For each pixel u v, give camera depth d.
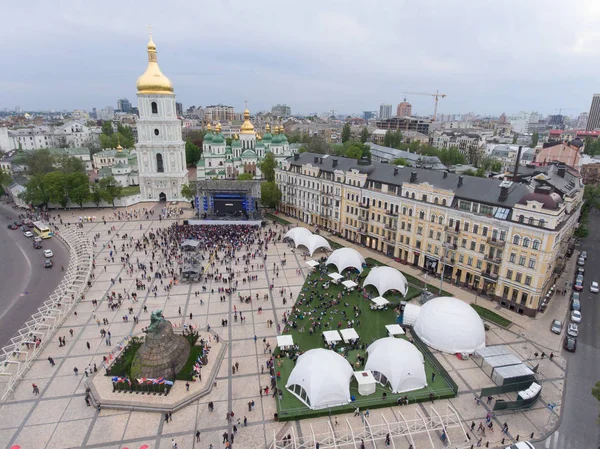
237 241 107.75
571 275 90.88
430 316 64.19
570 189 91.19
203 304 74.94
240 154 189.75
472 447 43.91
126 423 46.91
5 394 50.16
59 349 60.66
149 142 146.75
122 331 65.69
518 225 70.50
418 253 91.25
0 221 128.25
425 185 86.75
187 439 44.69
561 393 53.19
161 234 114.00
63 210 140.50
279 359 58.88
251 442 44.38
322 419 48.19
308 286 82.81
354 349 62.34
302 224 126.25
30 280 84.50
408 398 51.06
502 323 68.94
